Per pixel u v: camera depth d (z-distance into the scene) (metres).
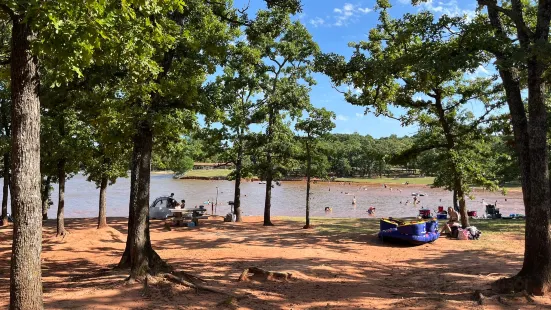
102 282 8.58
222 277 9.09
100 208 18.61
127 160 18.31
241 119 20.78
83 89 9.50
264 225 21.02
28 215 5.09
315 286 8.45
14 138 5.08
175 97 9.36
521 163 7.79
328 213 34.16
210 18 10.03
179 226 20.56
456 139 17.00
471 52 7.16
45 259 12.55
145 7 5.47
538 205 7.35
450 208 17.19
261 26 10.06
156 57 9.09
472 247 13.80
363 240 15.77
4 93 14.42
